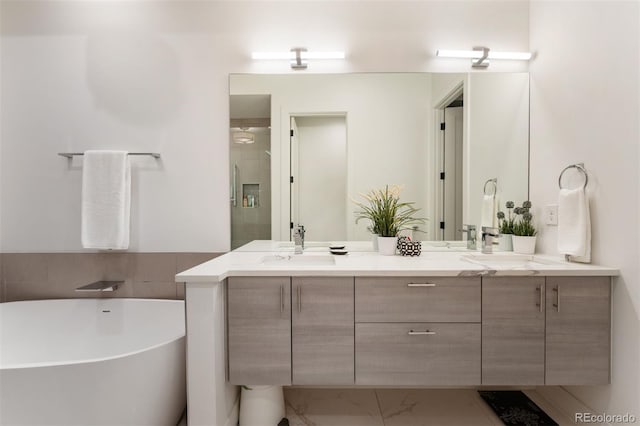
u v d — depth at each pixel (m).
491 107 2.05
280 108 2.05
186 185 2.04
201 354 1.38
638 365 1.32
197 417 1.38
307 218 2.08
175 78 2.02
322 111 2.05
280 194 2.06
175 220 2.04
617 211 1.41
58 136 2.02
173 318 1.96
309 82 2.05
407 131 2.06
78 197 2.03
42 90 2.02
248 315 1.47
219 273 1.39
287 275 1.45
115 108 2.02
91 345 1.96
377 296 1.45
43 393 1.19
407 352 1.46
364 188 2.07
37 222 2.02
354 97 2.05
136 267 2.04
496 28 2.03
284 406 1.76
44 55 2.01
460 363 1.45
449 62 2.05
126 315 1.97
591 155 1.54
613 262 1.43
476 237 2.06
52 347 1.94
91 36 2.01
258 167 2.06
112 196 1.90
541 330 1.44
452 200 2.07
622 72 1.38
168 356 1.44
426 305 1.45
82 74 2.01
